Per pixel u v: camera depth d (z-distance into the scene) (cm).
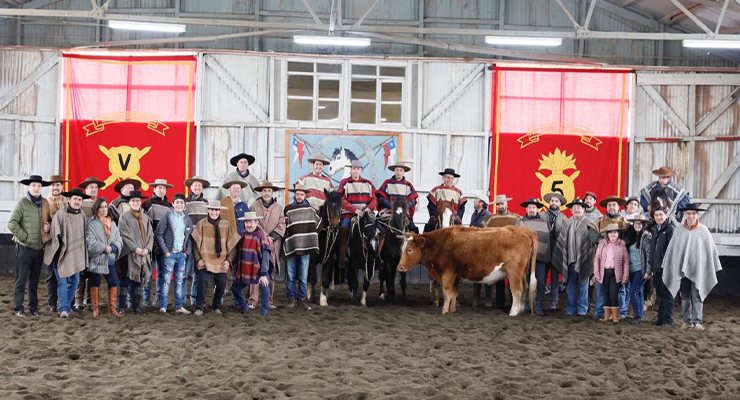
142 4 1598
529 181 1484
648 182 1484
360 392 602
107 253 917
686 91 1479
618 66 1496
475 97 1504
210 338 819
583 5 1614
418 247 1075
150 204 1023
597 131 1490
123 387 604
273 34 1596
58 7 1588
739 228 1449
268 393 596
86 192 1023
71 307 967
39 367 664
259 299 1138
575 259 1062
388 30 1414
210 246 969
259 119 1473
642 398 616
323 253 1100
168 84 1462
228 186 1068
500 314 1056
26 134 1437
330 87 1498
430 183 1491
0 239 1532
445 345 820
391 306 1124
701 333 937
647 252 995
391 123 1498
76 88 1446
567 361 755
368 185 1120
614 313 1002
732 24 1506
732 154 1459
